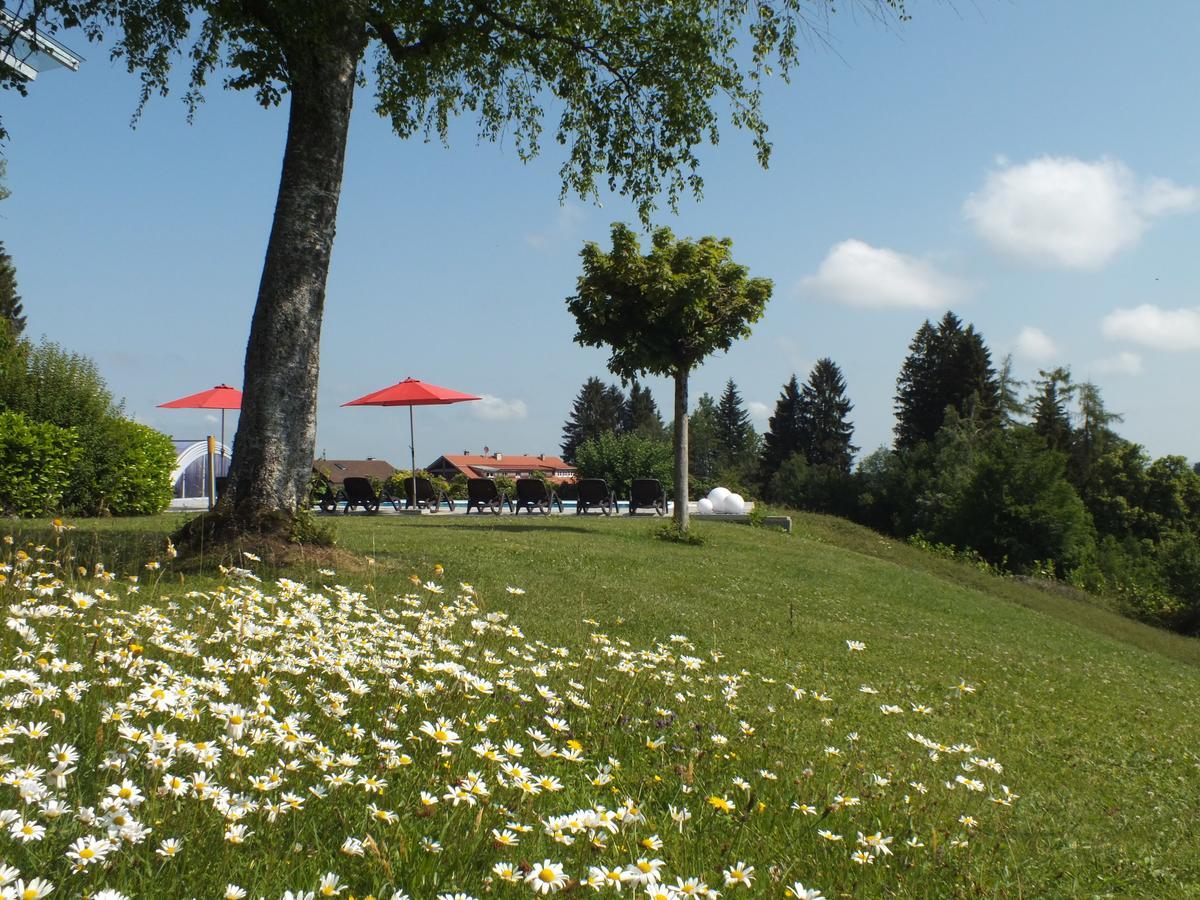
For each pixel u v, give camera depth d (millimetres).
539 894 2490
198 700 3738
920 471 65250
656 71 14711
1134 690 12688
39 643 4191
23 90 12430
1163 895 4195
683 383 20594
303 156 11117
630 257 19453
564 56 15031
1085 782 6605
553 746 4387
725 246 20328
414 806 3086
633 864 2588
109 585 6965
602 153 15953
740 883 2854
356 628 5984
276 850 2600
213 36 13766
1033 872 4035
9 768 2607
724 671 8602
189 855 2445
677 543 19438
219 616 6000
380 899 2320
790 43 14227
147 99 13133
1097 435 72438
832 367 92812
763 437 95250
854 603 15508
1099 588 41250
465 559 12898
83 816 2287
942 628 14891
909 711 8117
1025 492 43438
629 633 9781
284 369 10828
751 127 15430
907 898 3301
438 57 13742
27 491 16141
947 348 73250
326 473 24531
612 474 41688
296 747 3258
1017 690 10602
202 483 27875
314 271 11102
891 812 4301
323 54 11141
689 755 4543
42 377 18531
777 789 4344
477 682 4488
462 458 93250
